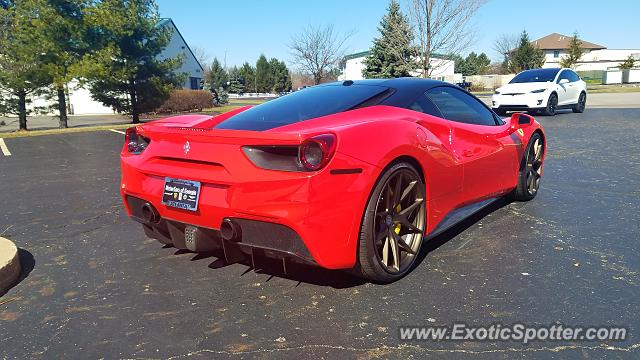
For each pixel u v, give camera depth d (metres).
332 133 2.29
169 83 20.48
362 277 2.68
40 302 2.61
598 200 4.37
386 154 2.46
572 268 2.84
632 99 20.20
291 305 2.47
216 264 3.07
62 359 2.05
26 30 15.76
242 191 2.33
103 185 5.95
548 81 13.05
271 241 2.33
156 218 2.80
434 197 2.95
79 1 16.88
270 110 3.08
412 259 2.82
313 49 30.19
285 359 1.99
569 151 7.14
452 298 2.49
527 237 3.41
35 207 4.82
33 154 9.19
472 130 3.40
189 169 2.56
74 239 3.71
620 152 6.92
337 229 2.30
